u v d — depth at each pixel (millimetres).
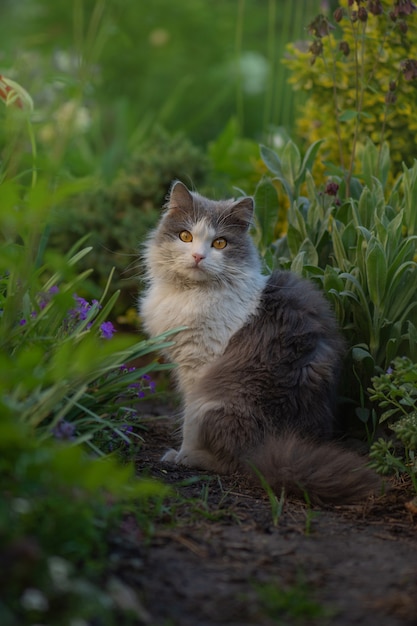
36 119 5973
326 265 5133
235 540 3307
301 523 3590
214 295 4680
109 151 9203
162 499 3572
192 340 4672
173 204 4883
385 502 3939
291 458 3994
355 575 3008
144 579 2844
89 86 8109
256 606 2717
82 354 2887
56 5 11445
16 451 2691
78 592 2453
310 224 5238
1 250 3232
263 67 11414
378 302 4754
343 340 4734
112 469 2631
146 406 6055
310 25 5359
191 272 4668
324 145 6605
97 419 3740
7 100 4273
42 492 2771
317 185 6520
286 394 4469
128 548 3043
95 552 2912
